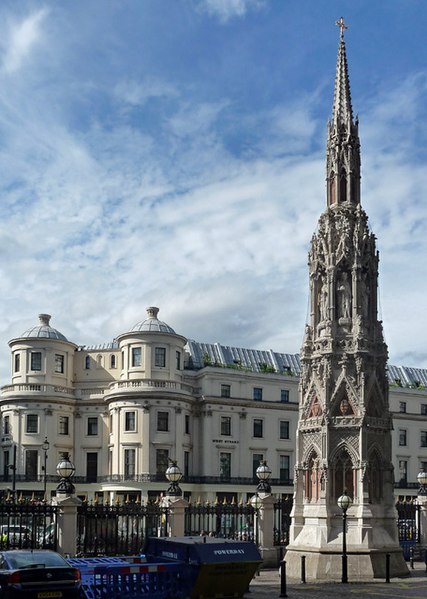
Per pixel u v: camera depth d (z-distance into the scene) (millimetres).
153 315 92875
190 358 100188
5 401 91000
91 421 93000
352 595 28969
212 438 92688
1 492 76500
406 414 108062
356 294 38375
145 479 85250
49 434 89812
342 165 40625
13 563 21828
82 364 95250
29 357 92000
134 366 89812
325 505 36250
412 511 44688
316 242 39938
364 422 36625
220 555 24672
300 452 38562
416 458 108125
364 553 35062
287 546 37812
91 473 91812
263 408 96938
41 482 87625
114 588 24391
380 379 38219
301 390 39344
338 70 41906
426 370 119000
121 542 40812
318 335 38969
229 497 92062
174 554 25875
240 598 25391
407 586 32062
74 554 32656
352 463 36750
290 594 29188
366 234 39375
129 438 86875
